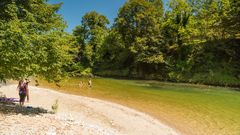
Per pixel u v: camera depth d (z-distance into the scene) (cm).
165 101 3372
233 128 2161
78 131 1477
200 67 6725
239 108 2970
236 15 6600
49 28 1939
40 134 1298
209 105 3138
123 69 8369
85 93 3934
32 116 1697
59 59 1919
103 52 8931
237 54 6750
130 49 7862
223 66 6506
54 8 2023
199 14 7731
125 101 3309
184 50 7294
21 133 1283
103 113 2538
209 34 7094
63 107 2670
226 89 4975
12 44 1602
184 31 7338
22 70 1734
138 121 2320
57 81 2031
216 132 2056
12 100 2600
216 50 6900
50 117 1758
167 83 6103
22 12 1891
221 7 7262
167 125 2236
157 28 7844
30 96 3206
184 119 2445
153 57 7425
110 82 5912
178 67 7069
